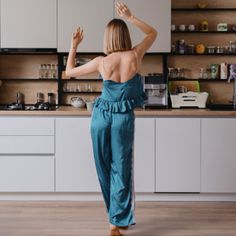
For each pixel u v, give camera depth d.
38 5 4.72
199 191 4.52
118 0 4.72
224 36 5.12
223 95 5.17
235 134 4.48
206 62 5.14
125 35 3.53
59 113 4.46
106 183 3.73
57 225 3.81
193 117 4.48
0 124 4.47
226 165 4.50
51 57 5.17
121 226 3.56
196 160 4.50
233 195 4.59
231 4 5.08
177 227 3.78
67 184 4.51
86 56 5.15
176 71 5.11
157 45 4.76
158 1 4.71
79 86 5.17
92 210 4.26
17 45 4.75
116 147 3.55
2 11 4.72
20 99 5.17
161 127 4.47
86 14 4.73
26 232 3.63
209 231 3.67
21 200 4.60
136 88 3.55
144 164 4.50
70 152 4.49
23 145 4.49
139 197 4.60
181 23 5.11
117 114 3.52
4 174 4.51
